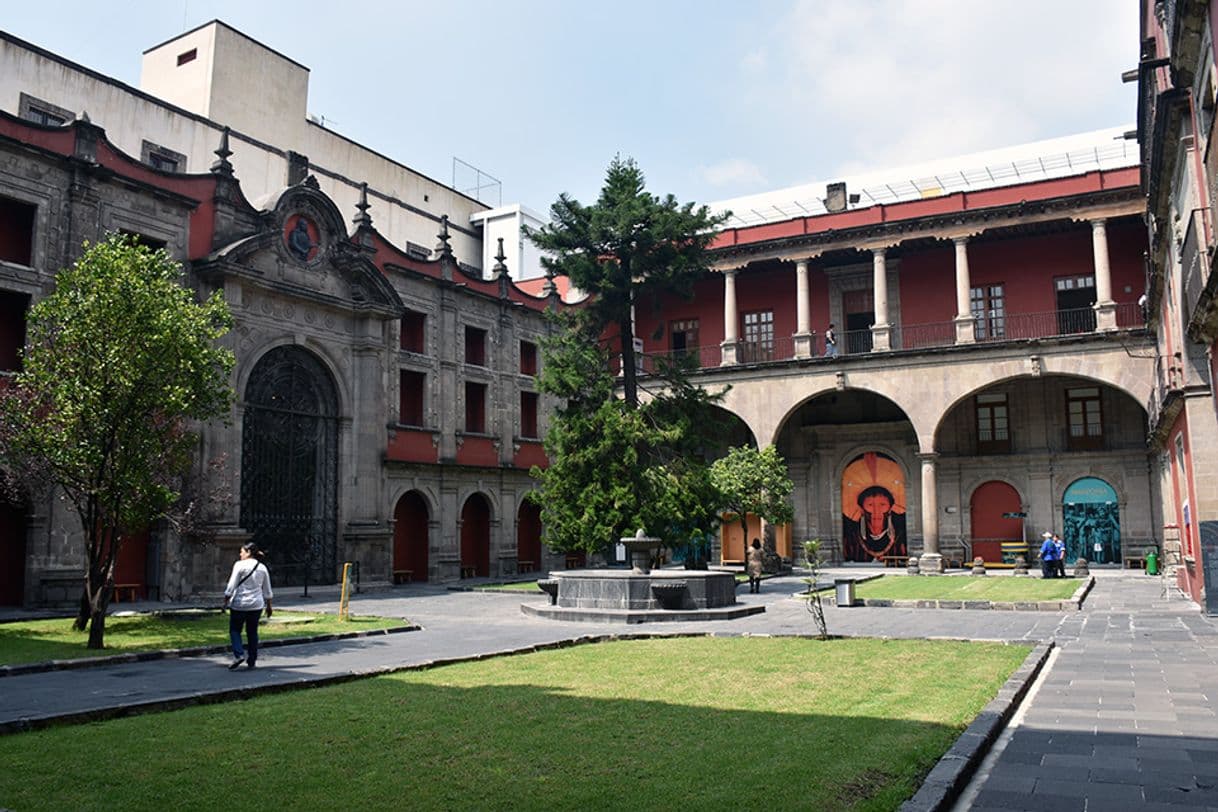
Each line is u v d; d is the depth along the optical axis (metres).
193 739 7.22
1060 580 27.83
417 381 31.38
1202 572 17.33
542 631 15.60
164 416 15.14
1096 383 35.91
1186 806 5.56
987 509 37.34
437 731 7.43
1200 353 17.66
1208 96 13.71
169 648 13.06
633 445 26.33
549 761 6.43
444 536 31.17
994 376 33.00
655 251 28.36
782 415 36.22
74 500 15.16
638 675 10.46
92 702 8.70
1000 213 33.69
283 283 25.67
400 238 38.19
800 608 19.83
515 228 42.12
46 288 20.58
